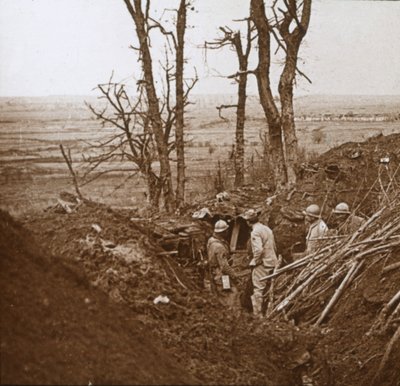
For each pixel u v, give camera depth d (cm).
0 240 585
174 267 830
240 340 714
